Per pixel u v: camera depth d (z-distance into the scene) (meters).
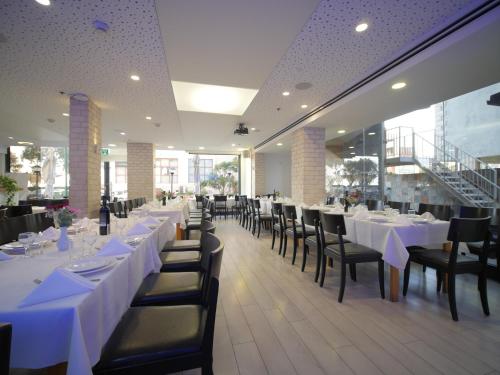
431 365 1.57
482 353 1.68
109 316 1.14
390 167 6.09
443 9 2.29
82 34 2.57
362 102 4.07
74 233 2.16
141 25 2.44
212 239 1.60
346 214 3.50
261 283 2.92
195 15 2.29
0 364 0.55
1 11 2.23
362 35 2.64
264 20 2.37
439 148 5.07
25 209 4.38
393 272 2.45
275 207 4.39
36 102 4.48
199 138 7.95
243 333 1.93
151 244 2.00
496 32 2.26
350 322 2.08
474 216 3.31
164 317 1.31
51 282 0.94
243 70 3.35
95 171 4.60
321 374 1.51
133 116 5.37
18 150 9.99
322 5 2.19
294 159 6.13
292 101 4.57
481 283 2.19
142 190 8.38
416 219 2.88
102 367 1.02
